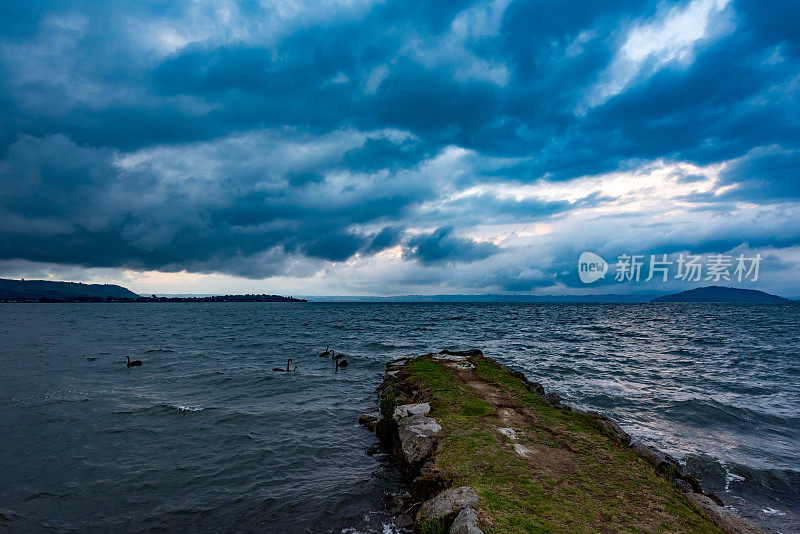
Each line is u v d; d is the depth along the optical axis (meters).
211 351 40.44
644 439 15.84
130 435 16.05
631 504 8.57
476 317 107.31
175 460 13.81
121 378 26.91
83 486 11.91
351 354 37.78
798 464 13.71
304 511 10.52
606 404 20.55
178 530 9.77
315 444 15.35
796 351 41.16
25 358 35.09
